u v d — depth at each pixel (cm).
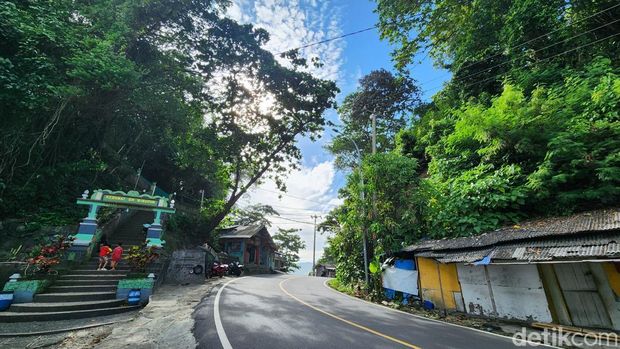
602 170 794
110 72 1166
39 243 1089
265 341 551
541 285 761
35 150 1226
